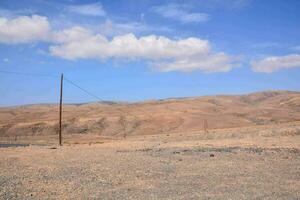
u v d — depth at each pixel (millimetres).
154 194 18078
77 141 105688
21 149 45906
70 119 197375
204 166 27406
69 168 26438
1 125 194750
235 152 36312
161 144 51875
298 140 47844
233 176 23156
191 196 17609
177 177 22828
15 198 17062
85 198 17219
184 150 39562
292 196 17547
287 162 29359
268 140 49625
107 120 192250
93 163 29125
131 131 177125
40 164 28953
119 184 20609
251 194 18016
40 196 17547
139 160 30969
